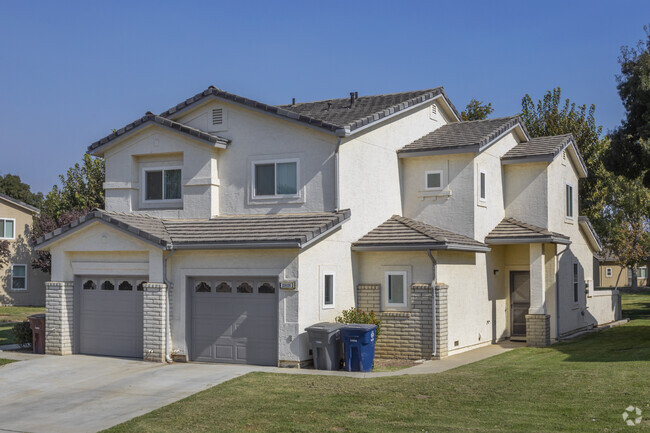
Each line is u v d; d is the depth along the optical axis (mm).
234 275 17375
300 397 13297
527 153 22781
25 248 42094
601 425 10602
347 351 16328
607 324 28672
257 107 19219
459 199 20953
